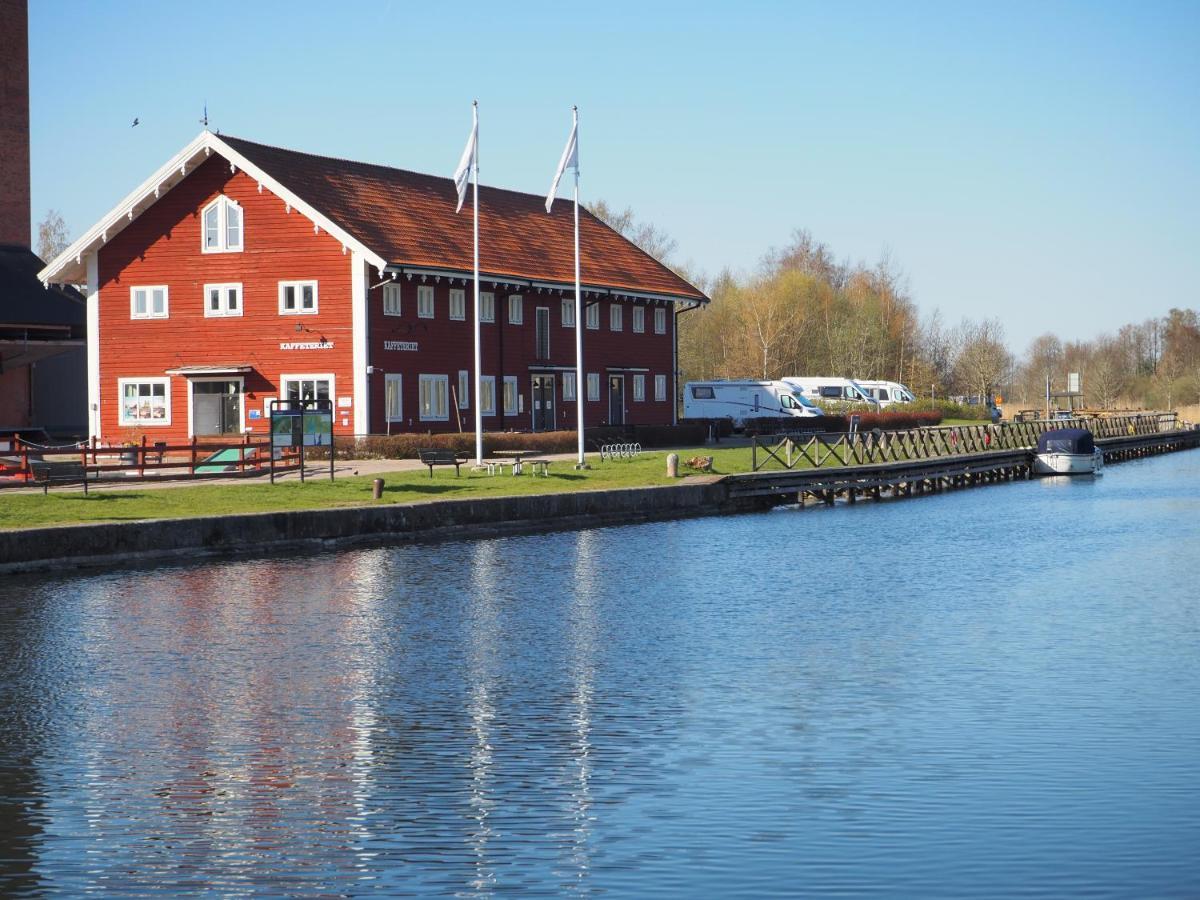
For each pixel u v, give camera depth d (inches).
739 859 450.9
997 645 837.2
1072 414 4286.4
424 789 536.7
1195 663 775.7
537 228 2726.4
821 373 5295.3
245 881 438.6
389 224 2273.6
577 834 478.3
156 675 762.2
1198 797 517.0
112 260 2260.1
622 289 2664.9
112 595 1043.3
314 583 1114.7
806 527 1626.5
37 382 2696.9
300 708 679.1
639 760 575.5
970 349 5570.9
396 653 822.5
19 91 2844.5
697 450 2476.6
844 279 6712.6
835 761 570.6
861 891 422.0
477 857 456.4
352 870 446.0
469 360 2336.4
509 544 1405.0
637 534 1520.7
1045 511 1881.2
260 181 2155.5
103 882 438.6
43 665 789.9
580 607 1000.2
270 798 527.5
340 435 2103.8
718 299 5890.8
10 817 506.9
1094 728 624.1
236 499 1443.2
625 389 2758.4
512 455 2124.8
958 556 1330.0
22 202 2854.3
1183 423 4517.7
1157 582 1133.1
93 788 542.9
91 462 2006.6
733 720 645.9
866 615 960.3
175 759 585.3
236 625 918.4
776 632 890.1
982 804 509.4
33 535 1146.0
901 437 2384.4
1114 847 460.4
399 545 1382.9
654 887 427.5
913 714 655.1
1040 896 417.1
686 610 986.1
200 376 2204.7
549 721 647.8
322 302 2138.3
